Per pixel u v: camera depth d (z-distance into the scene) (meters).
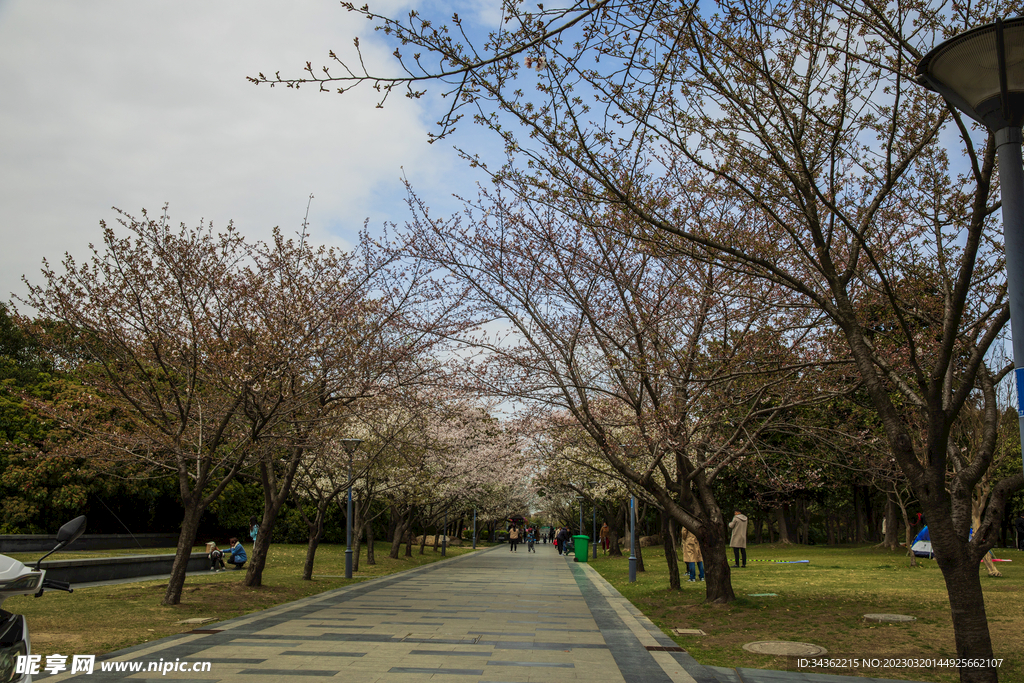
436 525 53.62
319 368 14.34
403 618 12.12
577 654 8.94
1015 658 8.11
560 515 56.62
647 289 13.48
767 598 13.94
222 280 14.05
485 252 12.96
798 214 9.38
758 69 7.53
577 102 7.73
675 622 11.97
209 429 14.62
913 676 7.71
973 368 6.76
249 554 35.84
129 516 37.66
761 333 11.77
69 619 10.81
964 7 7.11
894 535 34.47
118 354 13.79
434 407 17.55
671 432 12.09
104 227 12.80
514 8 6.17
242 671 7.52
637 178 9.02
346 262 15.38
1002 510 6.80
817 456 14.39
